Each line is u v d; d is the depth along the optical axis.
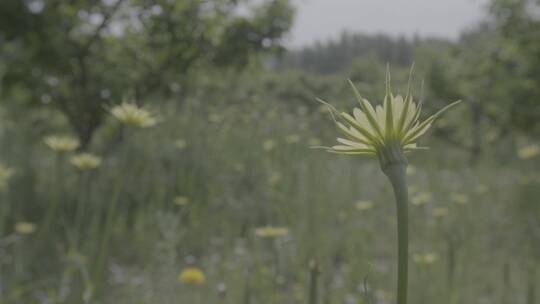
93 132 8.25
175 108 7.86
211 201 6.03
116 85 8.03
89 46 8.33
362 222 5.31
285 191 5.58
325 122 6.79
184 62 8.92
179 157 6.61
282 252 3.96
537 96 14.68
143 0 8.46
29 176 5.87
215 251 5.00
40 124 9.27
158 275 3.83
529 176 7.52
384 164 0.82
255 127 7.20
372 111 0.84
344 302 3.88
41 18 7.73
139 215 5.27
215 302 3.74
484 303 4.46
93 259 3.40
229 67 9.45
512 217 6.68
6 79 7.84
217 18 9.20
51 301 3.14
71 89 8.27
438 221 4.85
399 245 0.79
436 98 22.97
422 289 3.93
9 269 3.93
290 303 3.74
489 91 16.45
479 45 18.39
